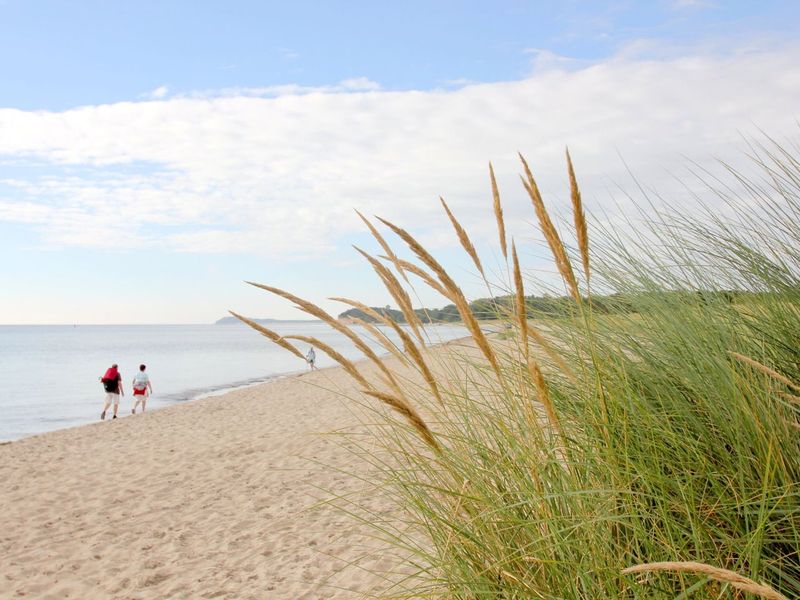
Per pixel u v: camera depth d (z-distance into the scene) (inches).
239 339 6569.9
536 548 75.9
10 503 353.7
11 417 908.0
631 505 68.6
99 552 261.6
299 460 393.4
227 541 256.4
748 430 74.4
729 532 71.5
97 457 487.5
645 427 78.3
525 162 66.2
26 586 227.9
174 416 724.0
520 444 79.2
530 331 69.8
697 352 85.9
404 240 67.1
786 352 91.6
